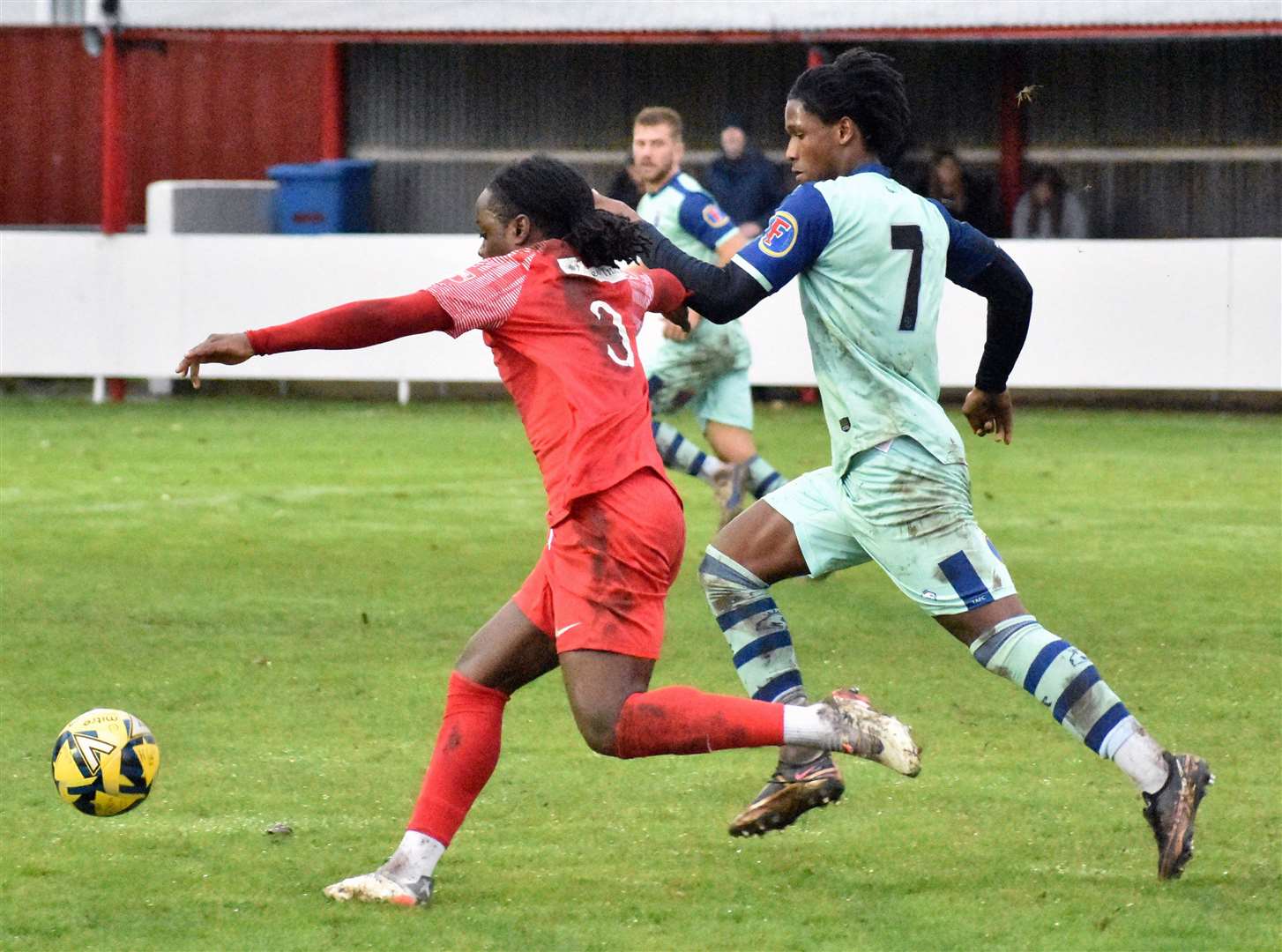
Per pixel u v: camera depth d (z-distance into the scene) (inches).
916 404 429.4
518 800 496.4
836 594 792.9
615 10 1524.4
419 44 1822.1
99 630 703.7
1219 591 792.3
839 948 380.2
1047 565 852.6
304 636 700.7
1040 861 443.2
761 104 1776.6
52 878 426.0
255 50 1872.5
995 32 1465.3
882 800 497.7
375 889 407.8
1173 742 557.0
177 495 1048.8
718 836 465.1
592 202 402.6
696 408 884.0
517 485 1098.1
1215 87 1672.0
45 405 1517.0
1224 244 1406.3
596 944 382.3
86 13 1851.6
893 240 428.5
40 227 1902.1
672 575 396.5
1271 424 1407.5
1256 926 392.5
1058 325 1433.3
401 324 381.1
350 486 1088.8
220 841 456.4
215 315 1514.5
